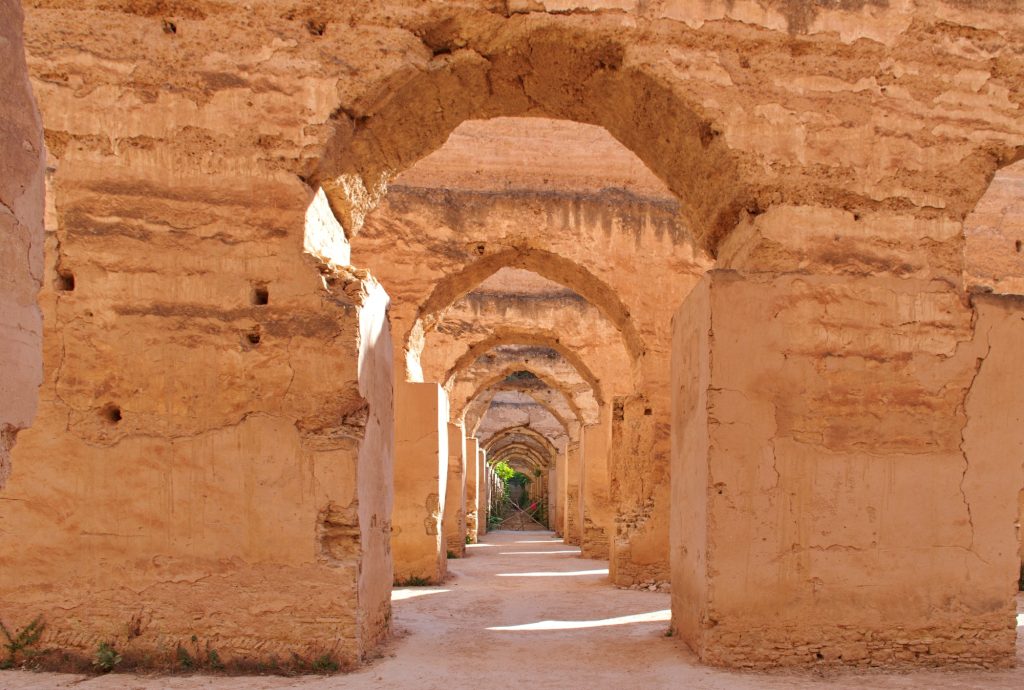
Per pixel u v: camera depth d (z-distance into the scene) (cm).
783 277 497
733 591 472
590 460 1375
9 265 209
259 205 489
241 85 497
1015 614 484
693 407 525
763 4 526
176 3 499
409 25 515
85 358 474
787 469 483
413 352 1015
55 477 466
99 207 482
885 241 515
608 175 1030
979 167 527
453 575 1046
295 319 480
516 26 521
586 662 487
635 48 518
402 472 944
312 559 462
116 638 455
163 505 466
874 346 498
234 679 425
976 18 534
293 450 471
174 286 481
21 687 403
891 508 486
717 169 536
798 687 417
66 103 488
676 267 994
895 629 477
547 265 1037
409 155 594
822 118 520
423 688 411
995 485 495
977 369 503
